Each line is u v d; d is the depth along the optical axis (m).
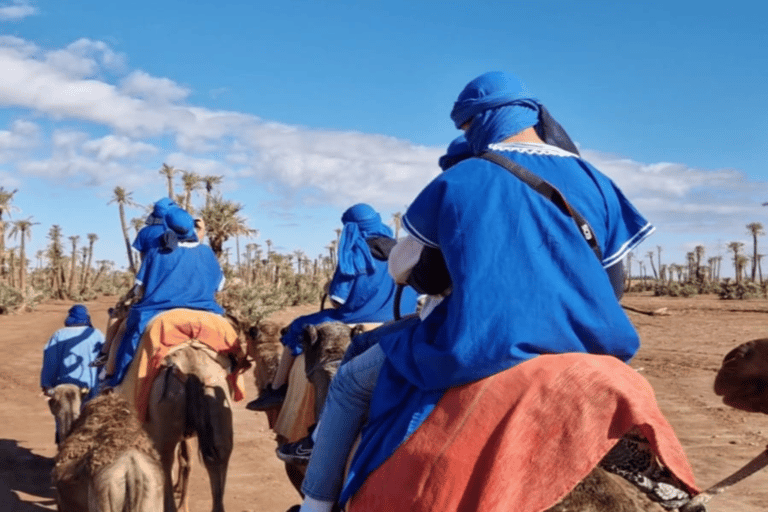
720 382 2.32
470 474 2.27
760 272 113.31
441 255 2.61
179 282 7.21
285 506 8.85
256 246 121.69
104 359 7.95
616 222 2.62
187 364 6.77
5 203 78.00
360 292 6.07
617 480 2.28
